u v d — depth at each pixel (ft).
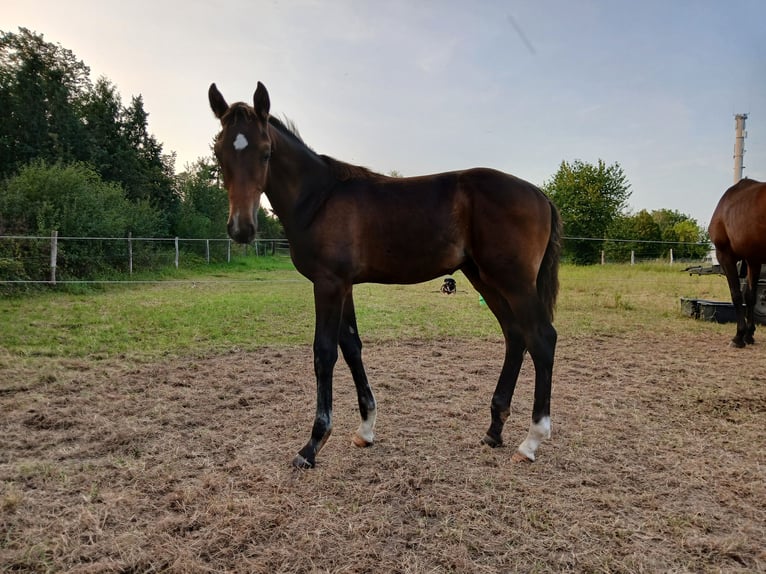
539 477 8.14
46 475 7.90
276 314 25.17
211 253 69.87
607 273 54.29
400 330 21.72
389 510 7.03
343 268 8.63
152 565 5.71
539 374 8.74
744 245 17.71
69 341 17.90
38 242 35.40
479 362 16.24
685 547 6.19
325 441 8.68
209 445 9.30
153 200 82.12
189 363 15.44
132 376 13.84
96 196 46.70
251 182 7.96
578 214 102.17
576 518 6.82
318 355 8.63
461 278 56.18
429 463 8.61
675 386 13.47
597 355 17.38
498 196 8.57
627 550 6.10
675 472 8.29
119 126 87.40
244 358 16.22
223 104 8.89
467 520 6.77
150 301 28.78
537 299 8.76
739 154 54.34
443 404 11.96
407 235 8.65
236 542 6.16
